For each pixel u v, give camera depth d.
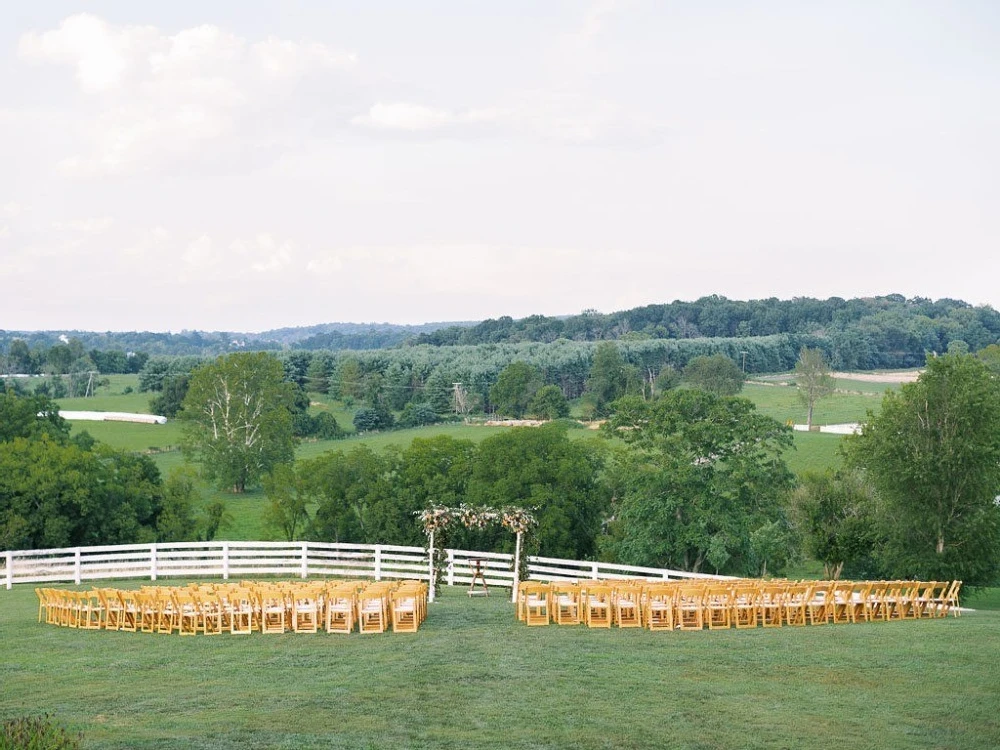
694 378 143.88
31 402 58.97
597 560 52.22
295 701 14.92
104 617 22.94
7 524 44.06
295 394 112.88
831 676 16.70
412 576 33.62
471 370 136.12
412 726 13.56
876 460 39.03
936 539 38.31
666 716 14.23
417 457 54.69
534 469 50.44
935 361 38.72
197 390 88.25
